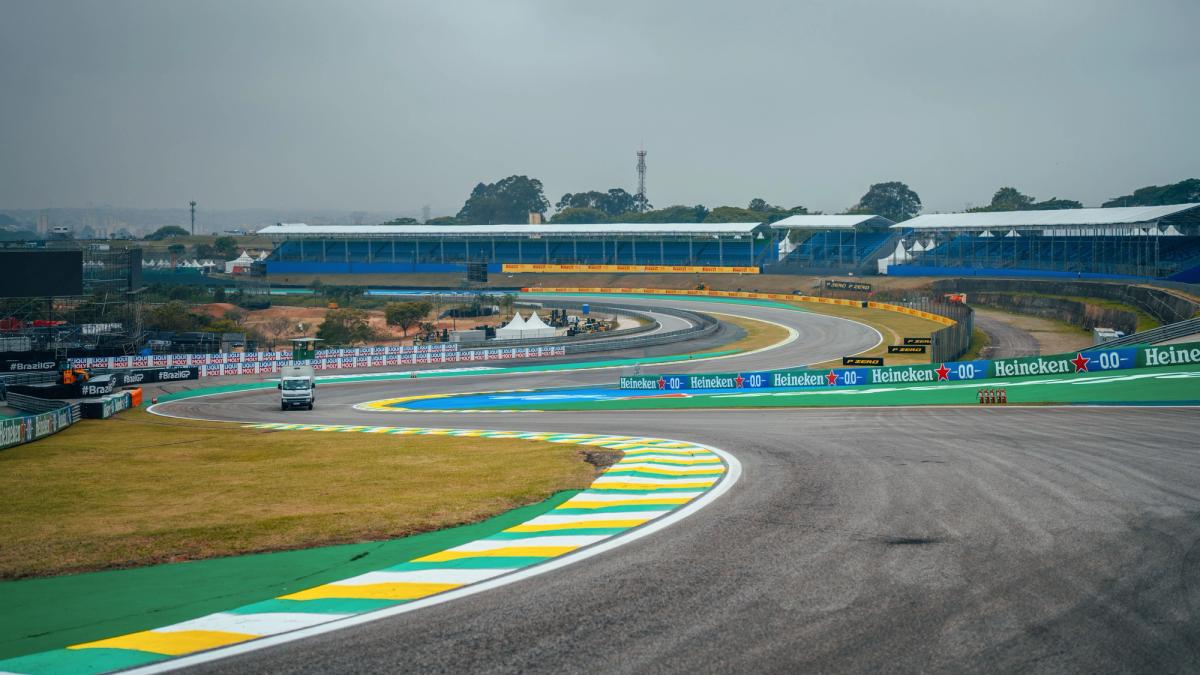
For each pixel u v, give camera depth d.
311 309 111.88
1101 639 8.32
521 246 152.62
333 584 10.35
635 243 148.00
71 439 31.70
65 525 14.13
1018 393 37.50
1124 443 22.34
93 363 66.62
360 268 150.25
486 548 11.84
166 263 182.62
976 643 8.22
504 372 66.19
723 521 13.11
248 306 110.44
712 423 31.48
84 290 71.62
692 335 84.00
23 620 9.33
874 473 17.58
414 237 154.25
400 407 48.25
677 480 17.16
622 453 21.69
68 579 10.89
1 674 7.88
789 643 8.23
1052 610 9.06
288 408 47.31
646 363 68.31
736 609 9.13
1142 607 9.15
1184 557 10.94
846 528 12.54
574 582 10.12
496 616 9.03
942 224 119.12
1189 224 99.81
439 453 23.23
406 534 12.86
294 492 16.95
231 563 11.45
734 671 7.61
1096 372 42.09
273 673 7.74
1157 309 70.25
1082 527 12.52
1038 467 18.19
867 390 43.16
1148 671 7.63
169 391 59.00
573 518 13.66
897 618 8.84
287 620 9.09
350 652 8.16
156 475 20.22
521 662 7.86
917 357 64.44
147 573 11.06
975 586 9.80
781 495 15.22
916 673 7.57
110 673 7.85
